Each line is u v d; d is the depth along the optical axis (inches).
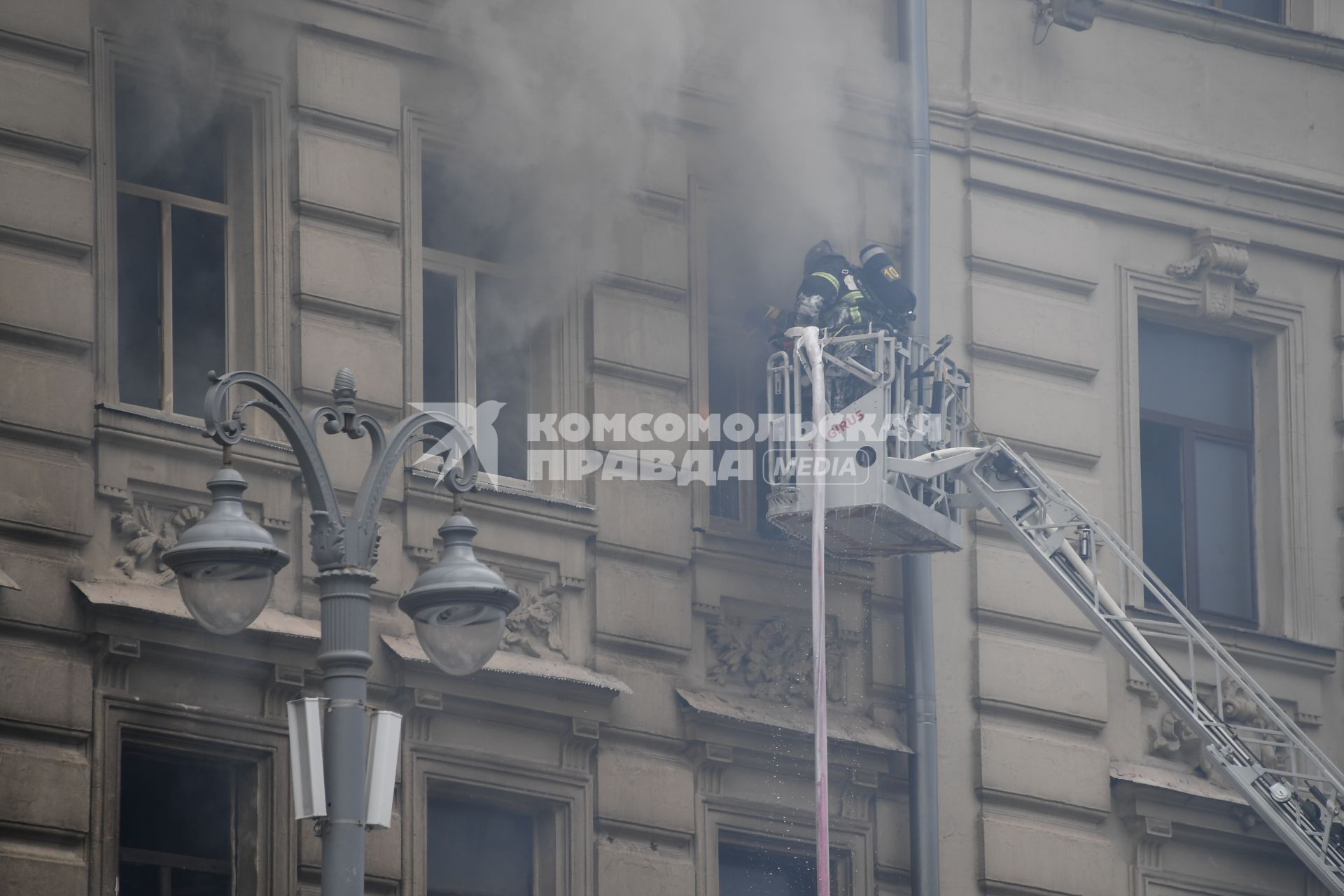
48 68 2329.0
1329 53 3179.1
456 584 1845.5
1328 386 3100.4
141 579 2279.8
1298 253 3105.3
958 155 2910.9
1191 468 3034.0
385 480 1878.7
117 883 2204.7
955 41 2945.4
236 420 1822.1
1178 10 3080.7
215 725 2279.8
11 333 2252.7
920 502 2571.4
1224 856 2859.3
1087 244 2965.1
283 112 2481.5
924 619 2714.1
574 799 2484.0
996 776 2733.8
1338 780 2652.6
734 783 2596.0
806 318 2573.8
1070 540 2795.3
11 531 2210.9
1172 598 2684.5
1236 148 3097.9
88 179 2329.0
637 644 2561.5
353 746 1803.6
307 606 2367.1
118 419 2292.1
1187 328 3070.9
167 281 2425.0
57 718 2187.5
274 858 2293.3
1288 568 3029.0
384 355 2481.5
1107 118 3014.3
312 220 2474.2
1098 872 2768.2
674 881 2522.1
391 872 2347.4
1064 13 2960.1
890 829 2677.2
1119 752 2834.6
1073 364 2913.4
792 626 2674.7
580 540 2556.6
